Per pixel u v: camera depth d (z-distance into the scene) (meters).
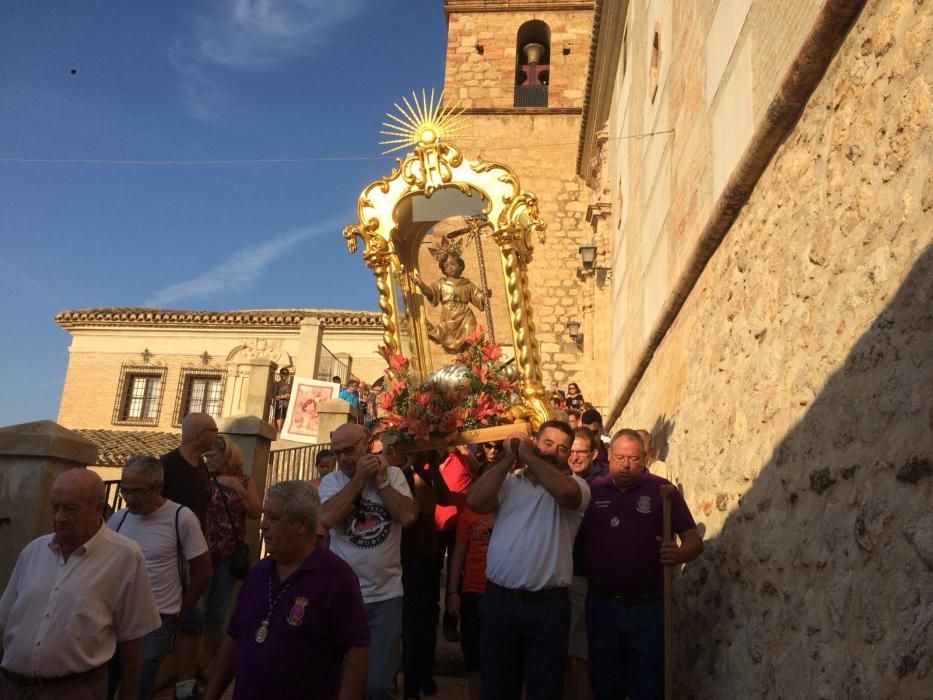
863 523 3.47
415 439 6.25
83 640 3.54
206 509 5.39
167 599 4.66
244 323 24.69
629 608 4.90
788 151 4.95
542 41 22.23
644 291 10.80
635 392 11.14
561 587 4.50
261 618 3.20
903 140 3.48
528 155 19.89
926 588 2.94
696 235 7.40
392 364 6.88
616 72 15.35
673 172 8.71
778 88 4.86
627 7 13.70
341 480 4.76
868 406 3.57
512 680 4.43
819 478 3.99
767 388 4.91
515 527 4.56
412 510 4.62
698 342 6.89
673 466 7.36
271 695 3.09
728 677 4.91
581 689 5.29
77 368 25.16
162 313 25.14
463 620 5.39
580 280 18.83
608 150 16.36
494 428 6.39
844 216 4.04
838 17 4.11
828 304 4.13
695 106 7.59
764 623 4.48
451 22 21.42
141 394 24.91
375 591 4.49
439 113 8.44
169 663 6.09
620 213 14.17
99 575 3.63
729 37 6.39
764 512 4.70
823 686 3.66
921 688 2.88
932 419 3.04
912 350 3.25
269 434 8.43
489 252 8.16
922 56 3.38
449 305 8.16
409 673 5.61
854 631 3.45
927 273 3.18
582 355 17.81
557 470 4.61
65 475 3.65
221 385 24.50
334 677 3.19
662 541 4.93
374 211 8.30
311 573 3.24
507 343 8.05
